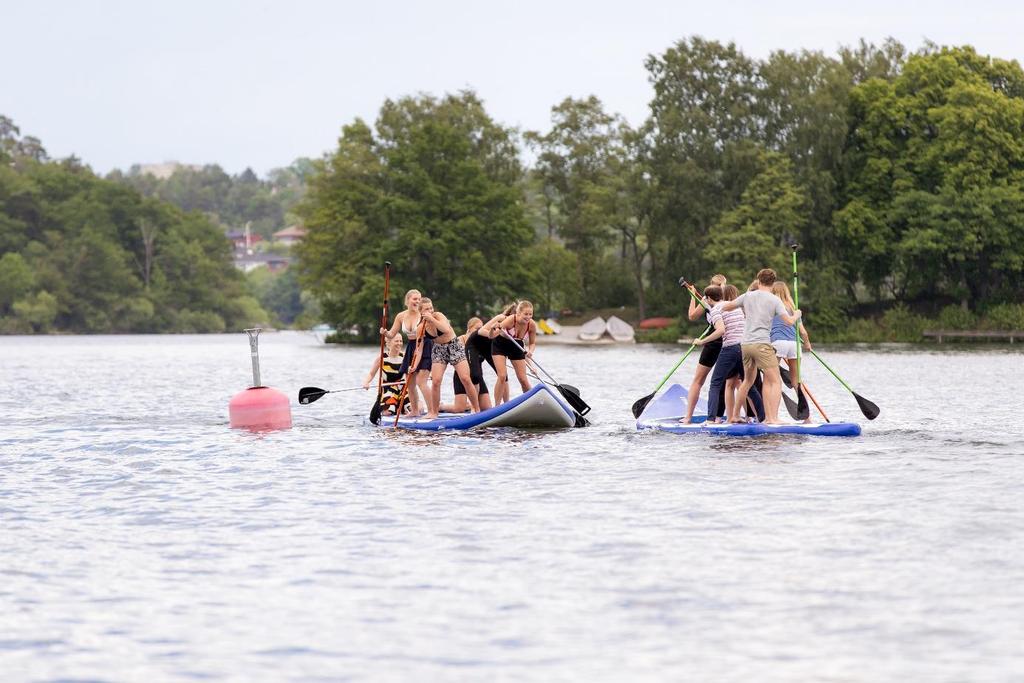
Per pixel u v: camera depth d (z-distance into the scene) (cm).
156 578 3088
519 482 4575
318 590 2944
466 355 6812
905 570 3053
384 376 6975
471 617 2703
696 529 3600
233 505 4138
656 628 2605
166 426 7094
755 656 2417
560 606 2775
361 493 4353
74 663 2444
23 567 3222
